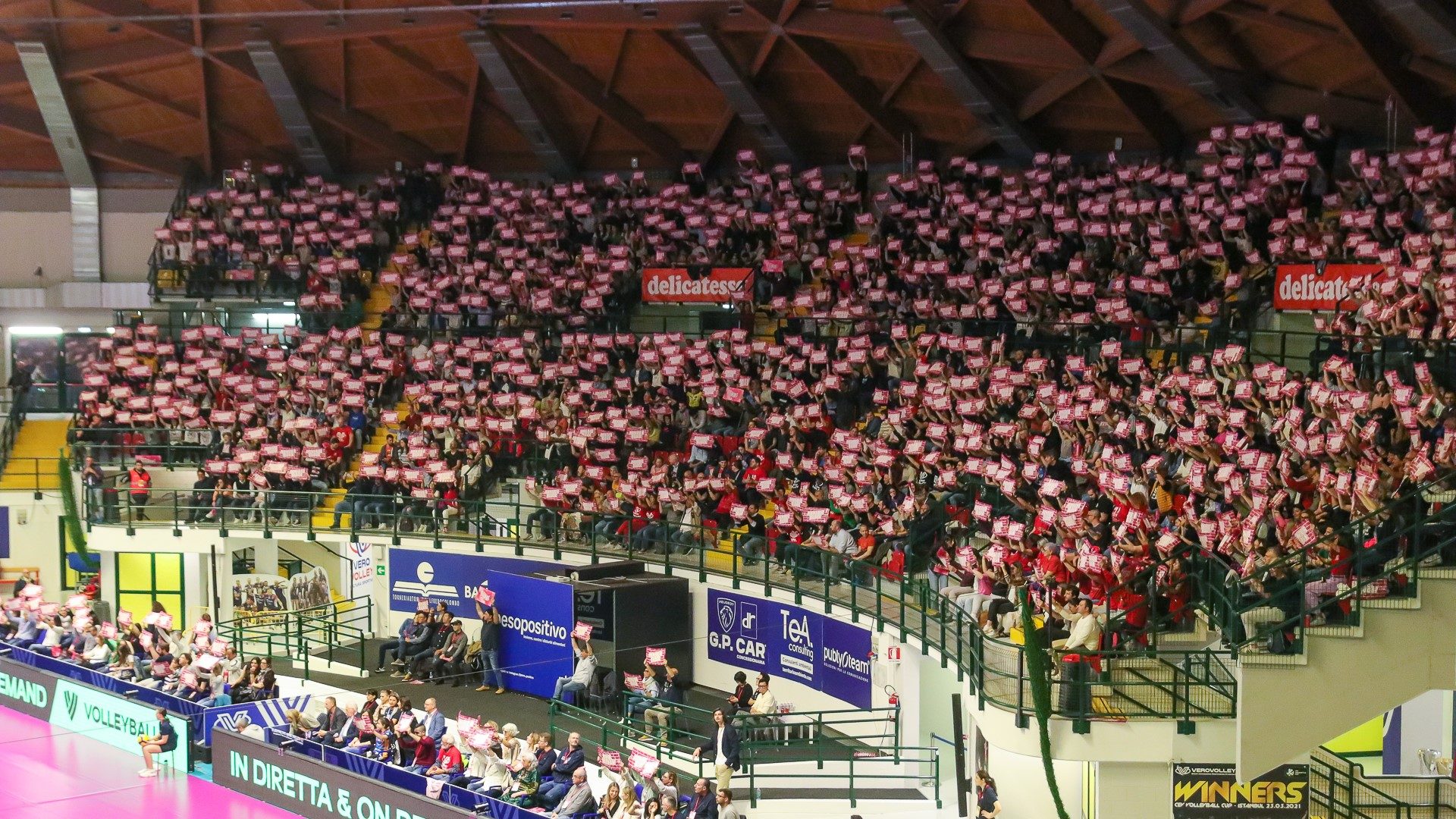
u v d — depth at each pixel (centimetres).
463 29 3909
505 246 4316
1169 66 3356
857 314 3712
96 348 4684
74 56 4181
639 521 3341
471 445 3659
